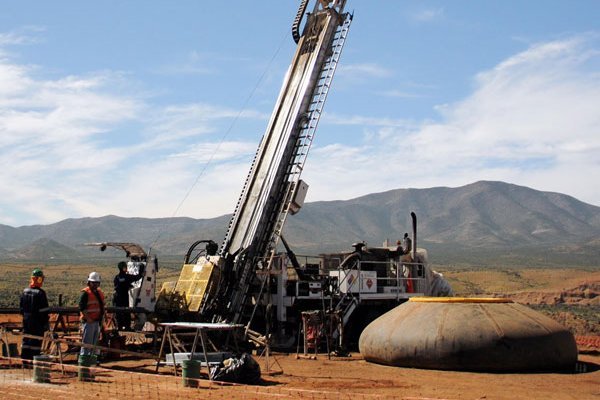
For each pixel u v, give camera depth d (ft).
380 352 66.39
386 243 100.83
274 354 75.46
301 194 85.05
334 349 78.64
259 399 43.68
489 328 62.54
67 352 60.59
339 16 90.27
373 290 88.53
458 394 49.32
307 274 88.43
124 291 73.36
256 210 85.46
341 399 44.78
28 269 473.67
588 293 328.08
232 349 75.05
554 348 62.90
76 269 477.77
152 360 64.34
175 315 77.41
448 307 66.23
